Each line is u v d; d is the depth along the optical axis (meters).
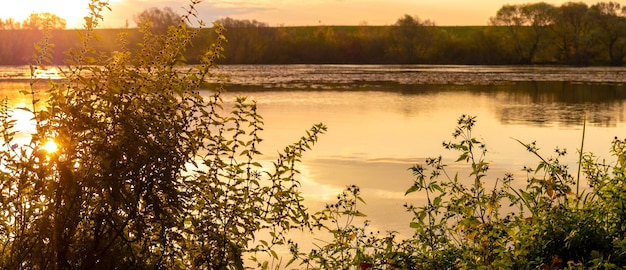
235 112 4.44
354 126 19.61
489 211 4.38
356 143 15.75
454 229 4.64
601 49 90.88
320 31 101.44
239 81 44.69
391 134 17.73
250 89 36.44
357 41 97.50
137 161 3.84
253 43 93.00
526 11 92.94
